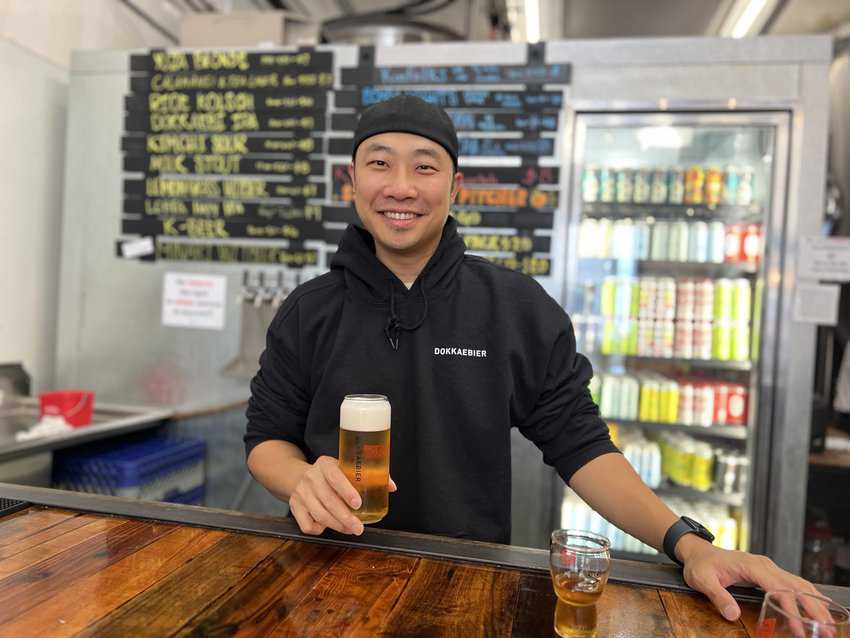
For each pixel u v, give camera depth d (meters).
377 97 2.78
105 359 3.00
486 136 2.71
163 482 2.61
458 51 2.72
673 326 2.75
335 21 3.44
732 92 2.53
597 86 2.63
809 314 2.49
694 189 2.70
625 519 1.09
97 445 2.73
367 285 1.30
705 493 2.69
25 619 0.73
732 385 2.71
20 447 2.10
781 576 0.85
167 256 2.95
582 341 2.83
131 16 3.40
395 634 0.73
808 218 2.49
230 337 2.90
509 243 2.70
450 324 1.29
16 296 2.86
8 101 2.75
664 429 2.86
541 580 0.89
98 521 1.05
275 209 2.87
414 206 1.17
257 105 2.88
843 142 4.10
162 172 2.96
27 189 2.89
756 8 4.03
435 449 1.25
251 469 1.27
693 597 0.88
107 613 0.75
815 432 2.83
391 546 0.98
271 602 0.80
